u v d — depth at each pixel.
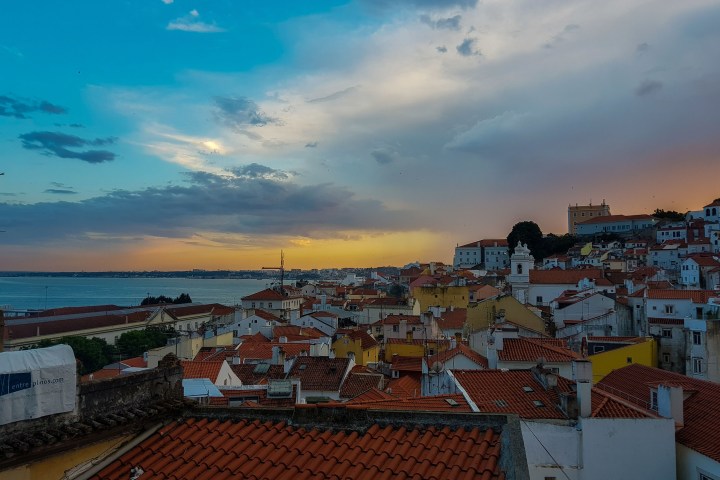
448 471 11.83
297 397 39.28
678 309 67.12
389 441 13.19
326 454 12.85
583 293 93.50
